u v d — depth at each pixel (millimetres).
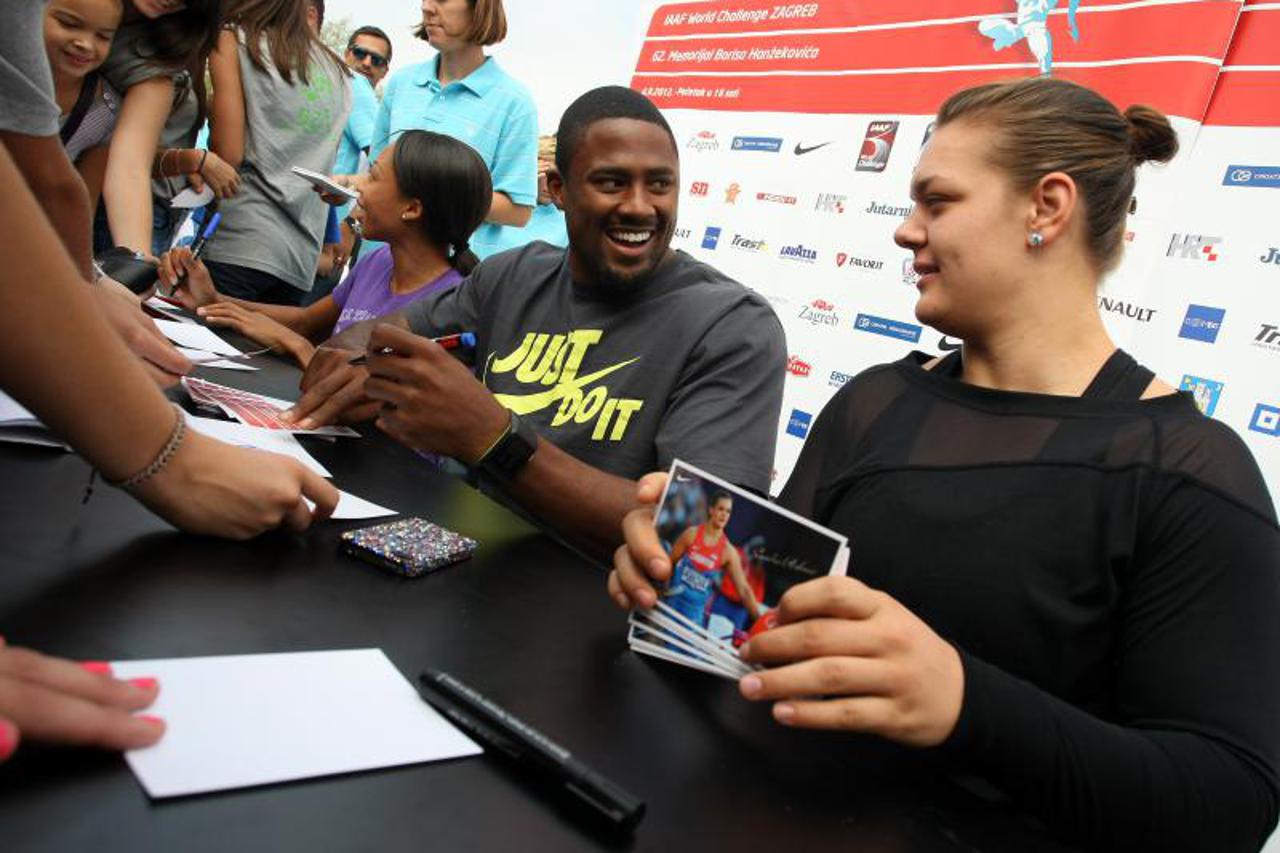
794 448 2637
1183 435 779
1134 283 2027
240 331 1876
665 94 3248
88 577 628
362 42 4059
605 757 541
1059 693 780
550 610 761
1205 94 1968
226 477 733
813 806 541
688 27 3211
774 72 2881
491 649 658
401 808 447
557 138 1388
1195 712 669
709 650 684
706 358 1251
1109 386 851
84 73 1601
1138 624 740
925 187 890
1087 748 600
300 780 450
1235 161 1932
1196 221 1967
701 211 3016
